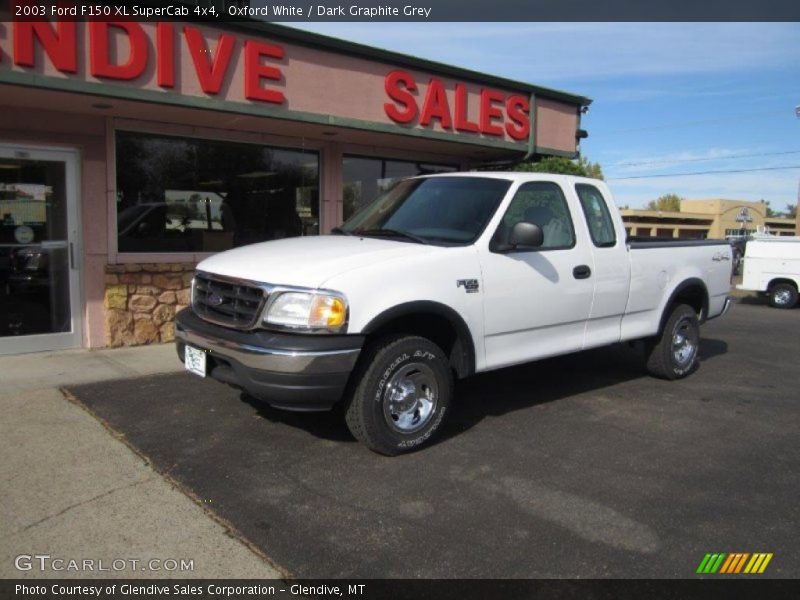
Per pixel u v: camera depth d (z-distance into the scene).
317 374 4.15
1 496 3.86
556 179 5.75
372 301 4.32
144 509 3.75
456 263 4.79
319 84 7.96
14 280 7.29
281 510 3.79
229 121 7.92
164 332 8.12
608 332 6.12
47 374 6.49
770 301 16.16
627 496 4.08
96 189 7.59
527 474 4.38
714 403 6.19
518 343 5.30
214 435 4.92
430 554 3.37
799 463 4.70
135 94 6.61
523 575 3.20
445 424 5.35
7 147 7.06
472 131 9.67
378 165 10.27
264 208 9.12
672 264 6.71
